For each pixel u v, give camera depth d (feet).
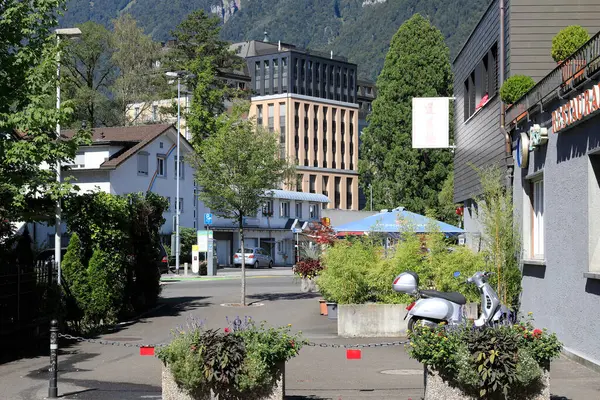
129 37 252.62
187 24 261.85
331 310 74.13
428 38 232.94
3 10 60.44
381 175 235.40
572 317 47.37
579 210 46.09
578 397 34.73
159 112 253.24
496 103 70.28
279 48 480.23
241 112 102.01
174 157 225.56
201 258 216.13
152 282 84.69
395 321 60.44
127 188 204.64
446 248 65.72
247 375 31.50
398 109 231.71
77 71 245.04
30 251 62.34
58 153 58.59
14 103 58.85
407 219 79.87
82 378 43.01
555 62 66.13
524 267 59.06
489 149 74.13
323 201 317.42
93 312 66.69
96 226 68.85
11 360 50.60
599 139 42.57
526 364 29.84
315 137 399.03
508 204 61.26
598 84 41.32
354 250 67.00
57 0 60.54
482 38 80.74
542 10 66.39
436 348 30.42
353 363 47.09
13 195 59.36
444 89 233.76
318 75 403.13
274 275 176.24
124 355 52.49
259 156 90.53
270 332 32.68
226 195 89.51
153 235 86.43
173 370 31.58
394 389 37.58
